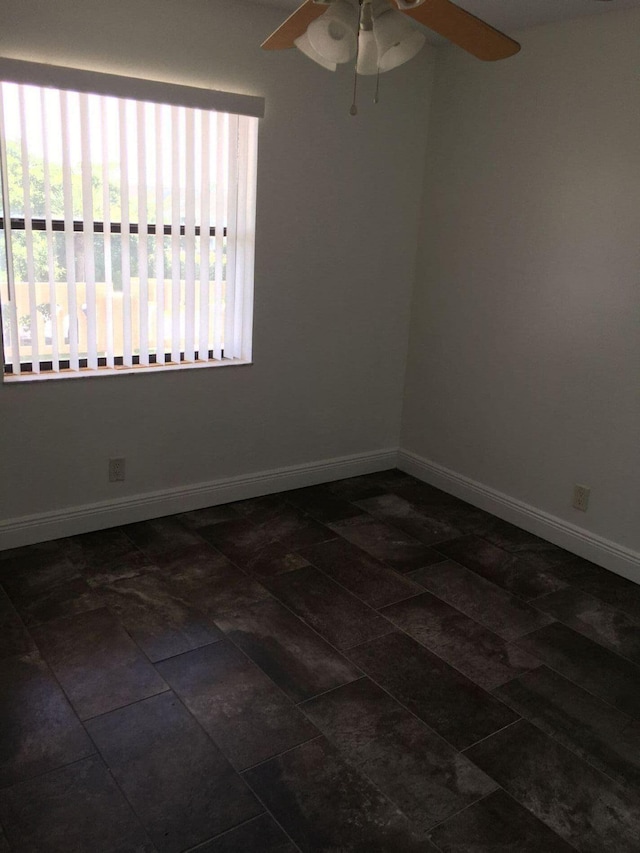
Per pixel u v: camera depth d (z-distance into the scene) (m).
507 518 3.62
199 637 2.49
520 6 2.83
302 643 2.49
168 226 3.10
